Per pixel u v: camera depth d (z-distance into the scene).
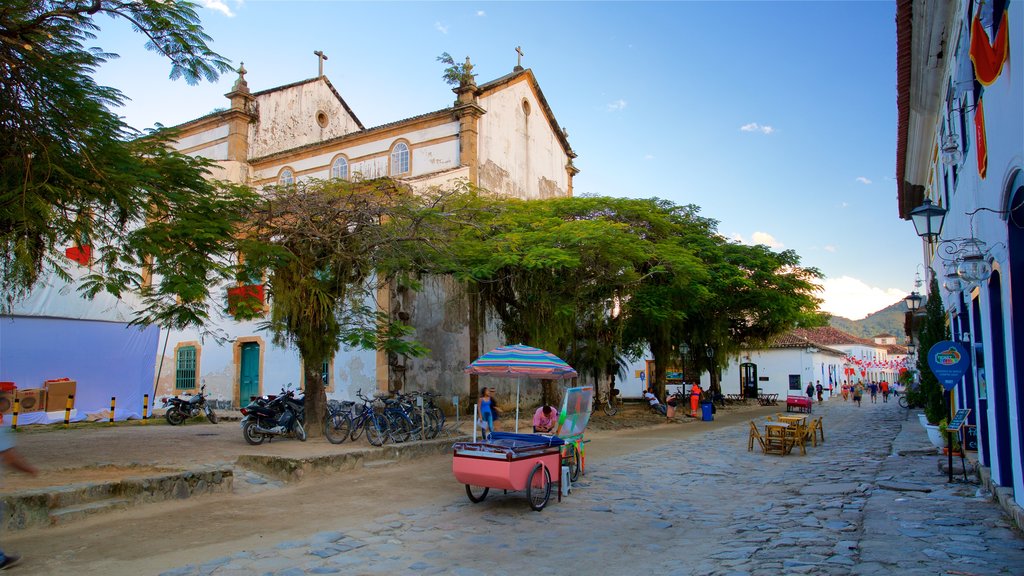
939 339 14.59
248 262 13.05
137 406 21.80
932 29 9.92
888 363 72.88
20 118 9.09
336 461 11.58
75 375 20.20
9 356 18.81
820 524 7.58
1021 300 6.70
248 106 29.72
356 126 34.38
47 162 9.00
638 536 7.47
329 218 14.07
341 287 14.95
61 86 8.86
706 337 28.41
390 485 10.66
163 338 27.58
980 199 7.90
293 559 6.50
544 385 21.86
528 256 18.00
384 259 15.09
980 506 8.08
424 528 7.85
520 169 29.30
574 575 6.01
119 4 8.85
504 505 9.15
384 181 16.48
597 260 19.75
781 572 5.75
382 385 20.94
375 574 6.04
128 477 9.20
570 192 34.22
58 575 5.97
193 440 14.88
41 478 9.65
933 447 13.77
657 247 21.36
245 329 24.84
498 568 6.24
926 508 8.07
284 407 14.96
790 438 14.28
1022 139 5.56
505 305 21.92
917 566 5.68
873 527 7.22
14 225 9.20
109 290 10.42
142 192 10.21
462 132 25.64
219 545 7.01
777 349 47.81
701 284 23.70
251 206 13.20
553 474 9.23
